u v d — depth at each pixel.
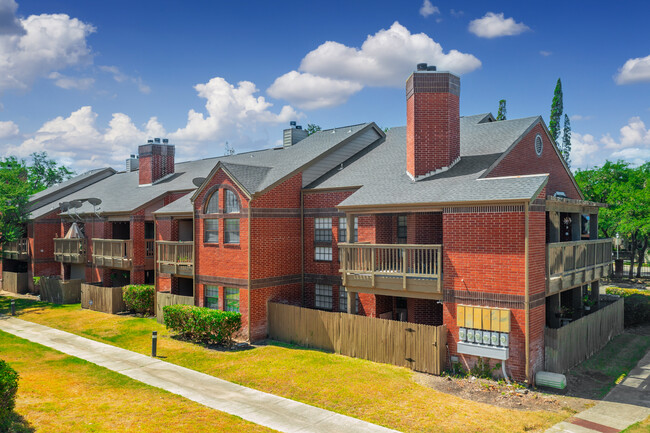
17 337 23.48
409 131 21.58
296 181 24.52
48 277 35.81
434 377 16.80
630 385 16.23
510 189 16.41
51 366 18.31
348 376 16.92
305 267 24.69
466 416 13.49
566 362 17.31
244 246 22.47
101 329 25.36
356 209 19.83
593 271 20.98
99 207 35.31
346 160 27.38
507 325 15.81
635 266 50.44
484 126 24.33
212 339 21.84
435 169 20.67
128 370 17.91
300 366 18.17
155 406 14.05
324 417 13.41
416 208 18.23
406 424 12.97
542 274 16.64
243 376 17.20
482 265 16.58
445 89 20.83
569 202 19.17
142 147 37.59
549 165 23.83
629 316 23.98
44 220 38.78
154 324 26.33
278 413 13.70
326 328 20.42
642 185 43.19
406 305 22.42
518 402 14.53
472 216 16.83
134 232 31.72
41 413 13.29
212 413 13.55
